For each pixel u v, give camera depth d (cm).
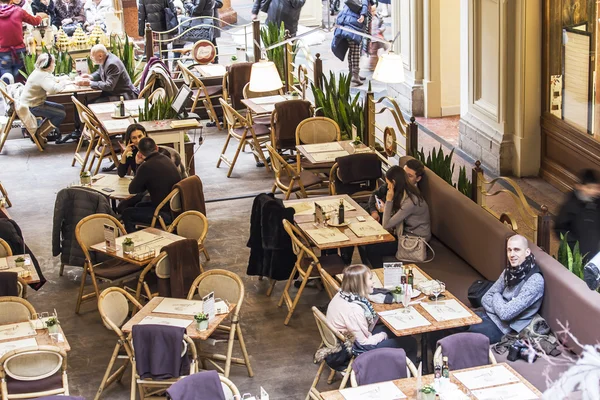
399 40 1495
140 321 717
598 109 1030
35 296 911
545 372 457
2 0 1536
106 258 888
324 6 2150
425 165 992
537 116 1147
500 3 1123
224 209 1120
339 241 832
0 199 960
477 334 637
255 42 1488
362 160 1020
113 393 738
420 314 703
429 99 1430
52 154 1340
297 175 1066
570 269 752
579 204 816
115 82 1341
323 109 1222
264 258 870
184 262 791
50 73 1327
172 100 1230
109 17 1672
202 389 598
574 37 1056
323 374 757
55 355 654
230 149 1345
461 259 866
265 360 783
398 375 622
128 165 1033
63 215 898
